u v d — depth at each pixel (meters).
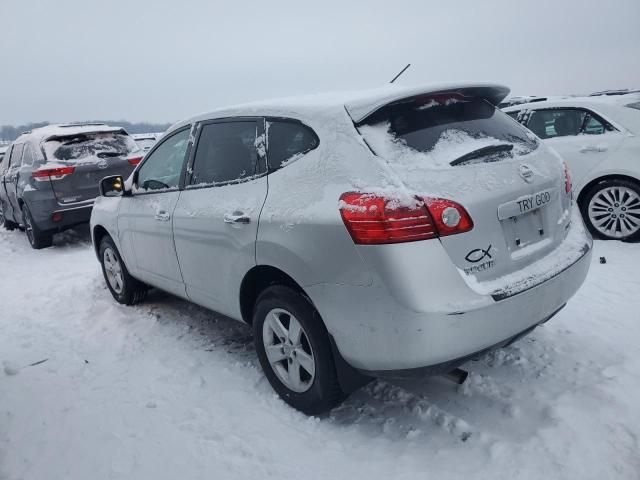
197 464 2.50
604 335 3.49
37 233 8.20
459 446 2.54
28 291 5.86
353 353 2.46
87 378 3.46
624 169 5.38
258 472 2.43
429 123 2.60
